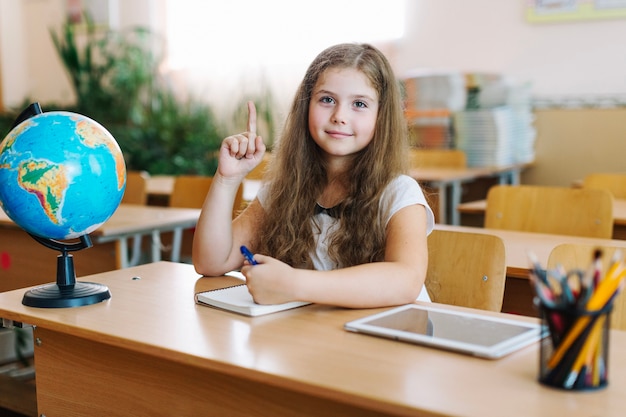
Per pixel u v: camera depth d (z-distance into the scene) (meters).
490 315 1.28
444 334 1.14
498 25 4.83
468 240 1.75
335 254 1.57
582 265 1.59
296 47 5.77
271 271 1.30
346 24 5.49
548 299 0.94
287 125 1.69
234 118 5.95
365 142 1.56
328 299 1.31
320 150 1.66
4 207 1.39
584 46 4.55
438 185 3.94
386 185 1.56
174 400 1.31
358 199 1.57
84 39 6.97
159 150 5.65
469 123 4.60
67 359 1.46
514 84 4.64
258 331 1.21
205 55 6.27
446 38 5.04
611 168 4.55
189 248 3.79
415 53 5.18
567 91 4.64
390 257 1.45
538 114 4.77
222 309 1.35
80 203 1.37
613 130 4.52
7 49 7.50
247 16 6.00
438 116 4.70
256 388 1.20
